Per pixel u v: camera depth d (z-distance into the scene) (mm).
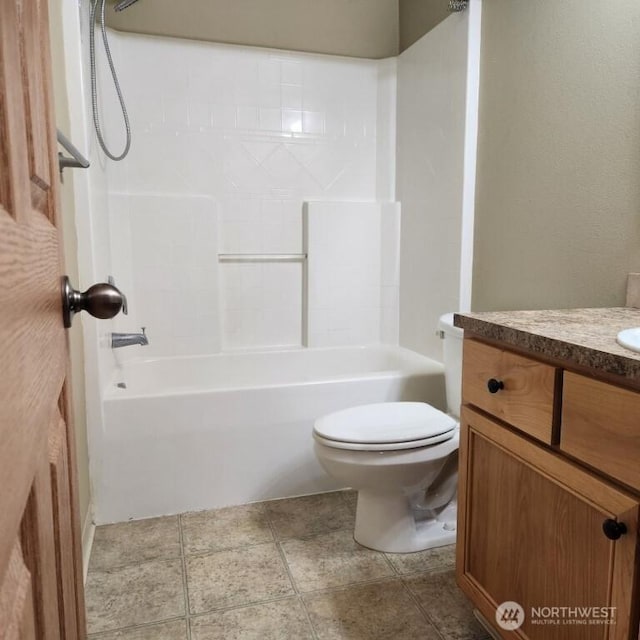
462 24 2092
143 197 2453
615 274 1420
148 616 1396
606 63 1425
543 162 1691
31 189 523
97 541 1755
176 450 1927
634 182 1349
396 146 2779
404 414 1742
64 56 1706
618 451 786
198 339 2609
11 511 393
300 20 2607
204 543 1743
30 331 480
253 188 2645
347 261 2785
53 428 616
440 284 2371
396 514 1693
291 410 2049
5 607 369
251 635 1325
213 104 2543
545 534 969
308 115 2689
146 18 2400
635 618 765
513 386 1045
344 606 1435
